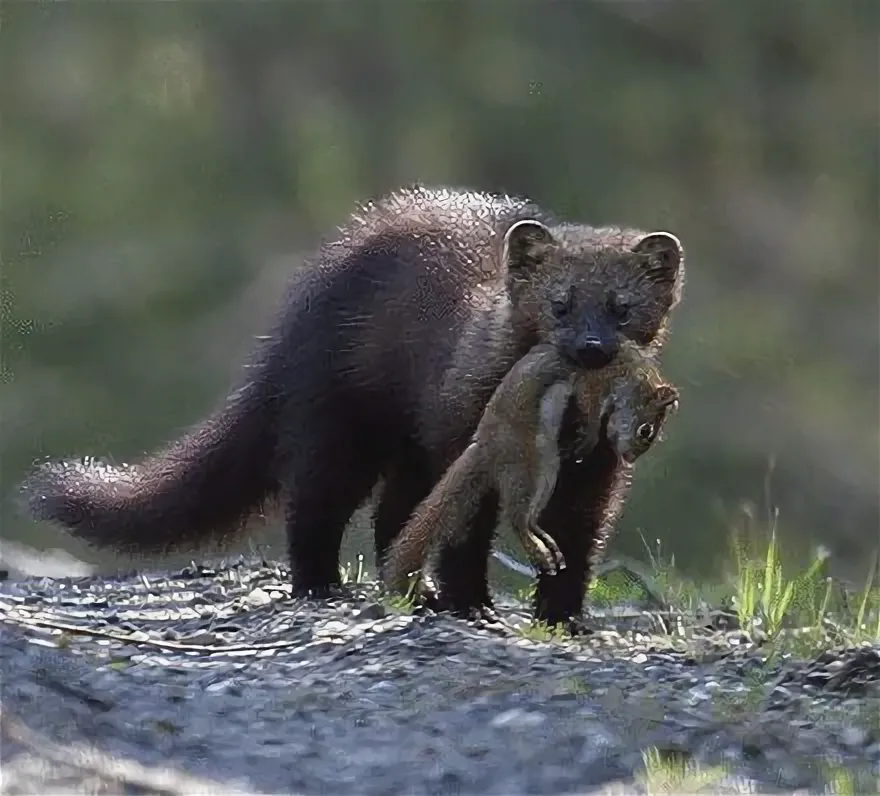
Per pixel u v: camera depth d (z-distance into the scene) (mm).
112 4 31344
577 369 11328
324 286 13789
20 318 18672
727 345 30562
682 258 11961
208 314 30125
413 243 13547
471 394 12352
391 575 12219
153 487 14070
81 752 8562
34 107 30547
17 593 13188
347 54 33531
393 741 9148
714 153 34094
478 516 11992
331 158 32781
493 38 34000
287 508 13844
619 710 9617
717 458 27891
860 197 33875
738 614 12742
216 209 31625
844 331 32094
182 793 8195
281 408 13875
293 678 10250
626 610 13438
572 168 33531
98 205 30297
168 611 12602
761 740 9266
